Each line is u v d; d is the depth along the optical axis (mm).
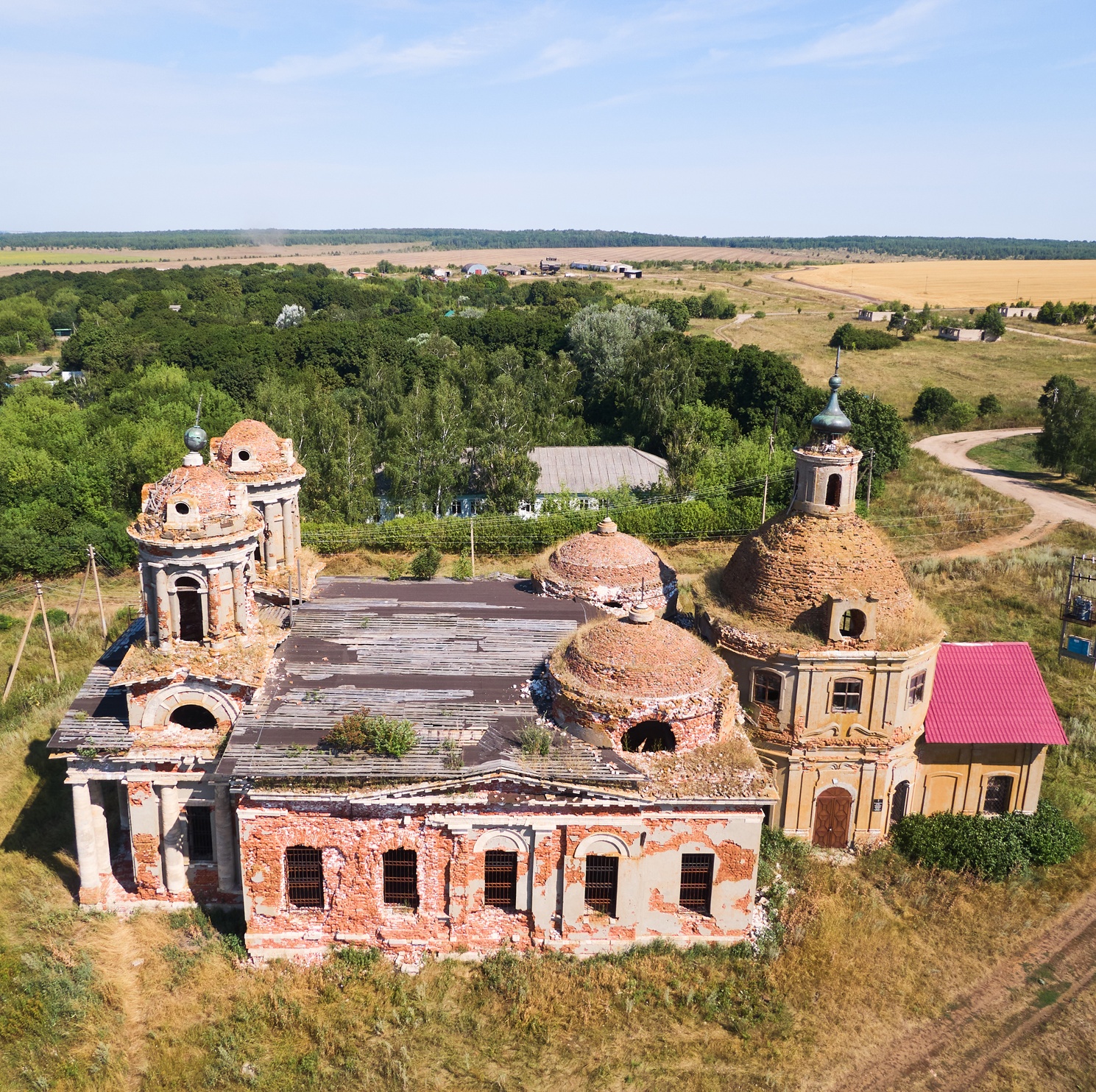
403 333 151625
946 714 38281
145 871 33312
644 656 32062
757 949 31969
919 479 97938
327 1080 27234
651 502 82500
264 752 30750
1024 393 134000
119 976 30781
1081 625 62344
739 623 37062
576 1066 27828
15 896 34250
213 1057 27906
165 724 32562
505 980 30516
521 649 36812
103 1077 27188
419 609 39625
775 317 196000
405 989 30312
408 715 32875
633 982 30625
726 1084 27344
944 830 37562
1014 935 33656
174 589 32062
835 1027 29469
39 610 65625
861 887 35531
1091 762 44750
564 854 31109
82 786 32594
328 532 75250
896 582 37375
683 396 109438
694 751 32188
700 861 31922
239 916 33344
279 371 125688
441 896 31562
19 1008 28734
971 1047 28844
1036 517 87062
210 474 33219
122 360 133000
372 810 30328
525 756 31078
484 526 76500
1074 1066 28203
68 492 78062
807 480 37719
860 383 138625
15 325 185500
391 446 91750
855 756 36375
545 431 102812
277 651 36062
